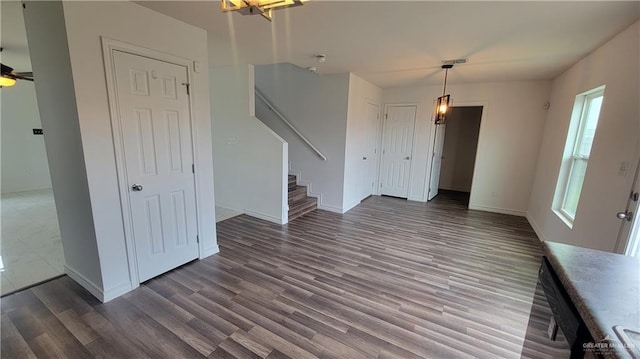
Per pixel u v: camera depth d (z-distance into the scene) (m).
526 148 4.59
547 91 4.32
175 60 2.35
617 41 2.27
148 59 2.16
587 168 2.57
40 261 2.69
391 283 2.50
